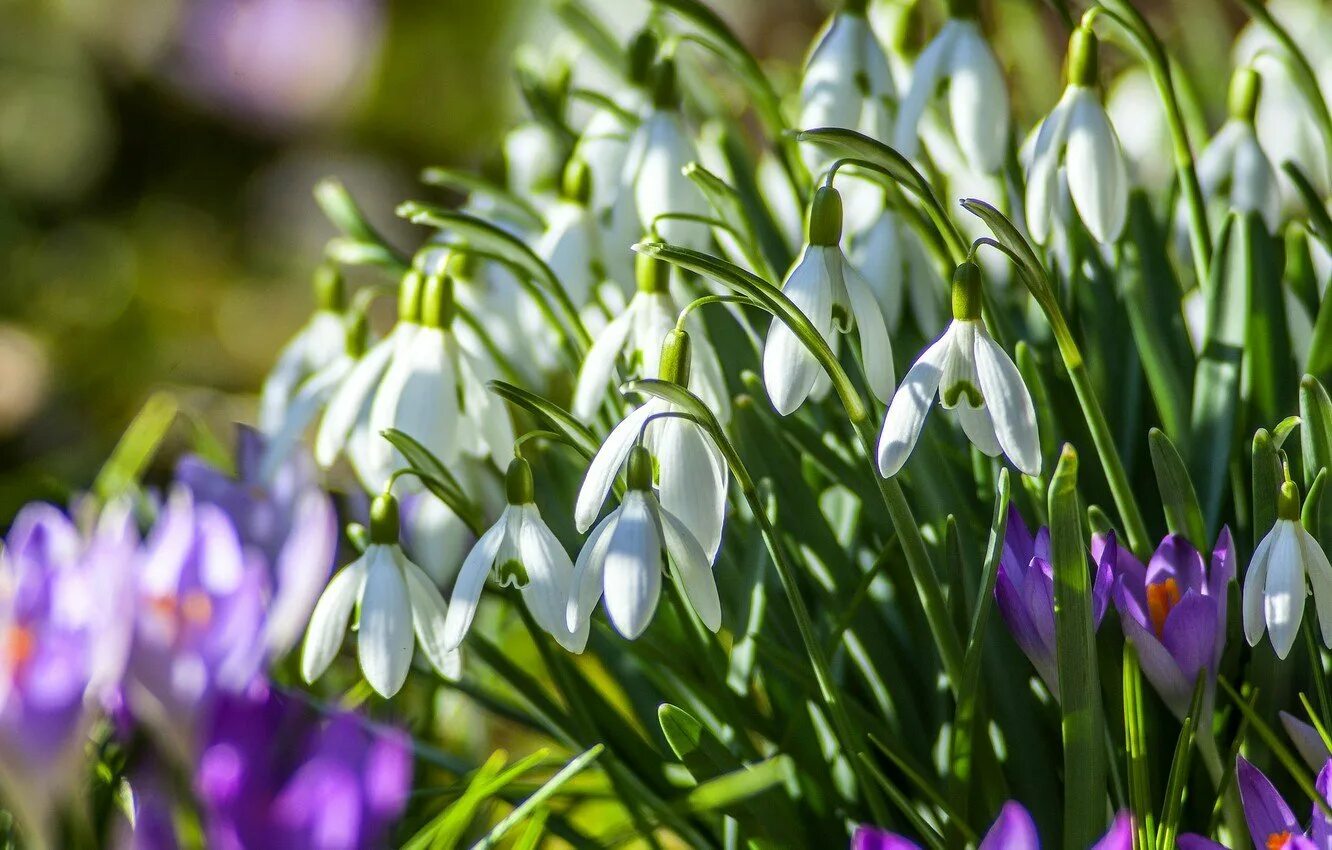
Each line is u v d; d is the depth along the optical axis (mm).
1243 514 602
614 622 544
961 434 631
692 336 587
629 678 635
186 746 545
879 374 563
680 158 620
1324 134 628
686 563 551
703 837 612
